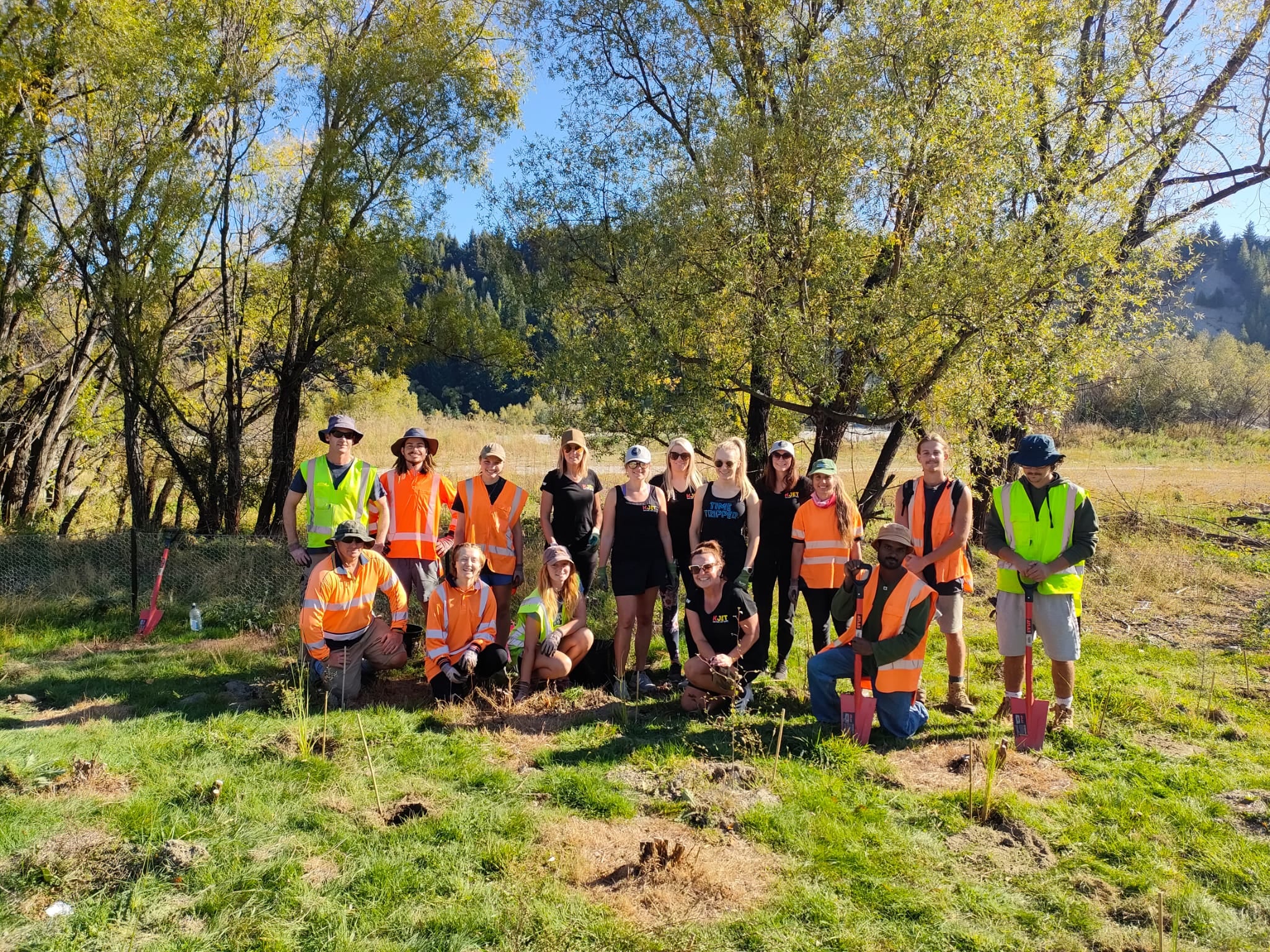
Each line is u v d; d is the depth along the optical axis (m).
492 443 7.03
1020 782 4.73
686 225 10.20
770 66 10.89
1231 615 8.96
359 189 13.01
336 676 5.97
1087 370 10.18
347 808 4.29
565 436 6.96
